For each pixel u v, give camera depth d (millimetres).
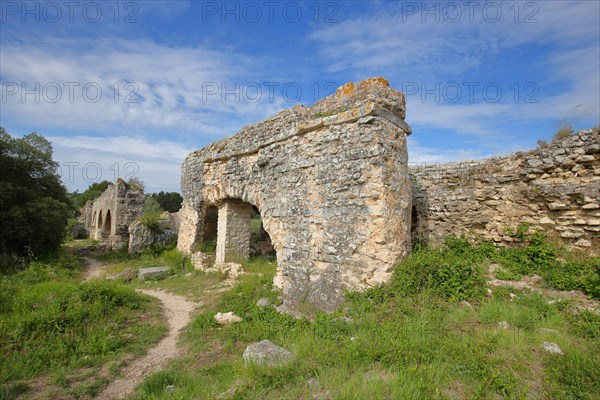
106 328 6332
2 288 8336
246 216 12992
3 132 15219
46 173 16688
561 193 7434
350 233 6891
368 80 7383
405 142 7426
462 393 3377
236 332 6242
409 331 4734
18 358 5152
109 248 20875
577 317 4945
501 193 8477
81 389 4512
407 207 7164
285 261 8445
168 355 5738
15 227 13164
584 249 7117
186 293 9992
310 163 8023
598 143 7188
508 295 5852
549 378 3553
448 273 6234
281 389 3689
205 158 13398
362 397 3236
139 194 22594
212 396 3830
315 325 5676
